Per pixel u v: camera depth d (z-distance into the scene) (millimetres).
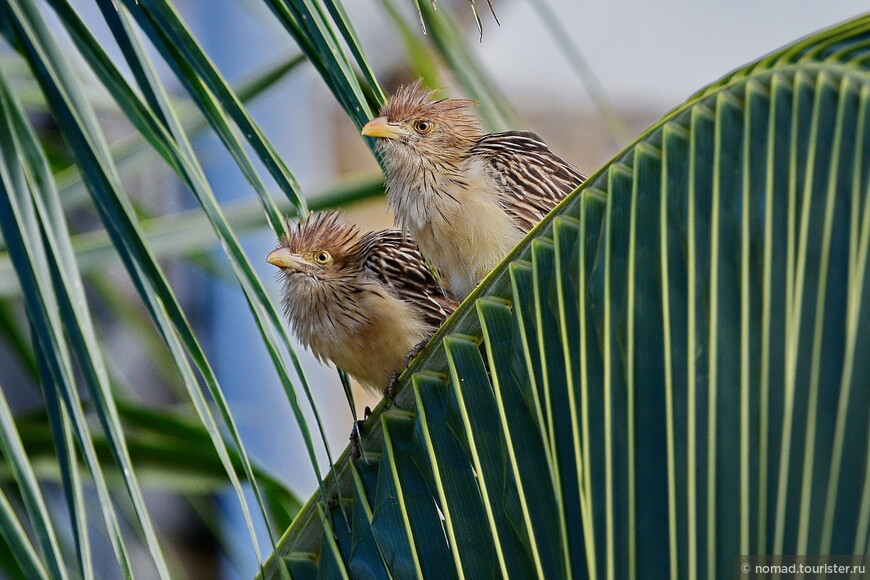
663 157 1701
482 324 1832
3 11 1692
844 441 1360
